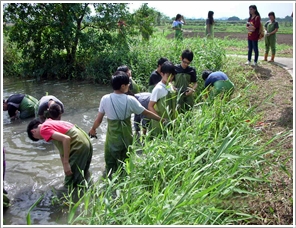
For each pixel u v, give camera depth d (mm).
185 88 5348
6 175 4121
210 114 4219
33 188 3834
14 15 10883
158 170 3344
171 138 3912
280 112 5090
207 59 8258
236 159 3285
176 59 8719
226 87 5254
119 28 11148
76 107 7195
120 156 4039
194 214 2623
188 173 2904
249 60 8711
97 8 11148
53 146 5070
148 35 11773
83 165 3881
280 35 22016
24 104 6266
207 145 3705
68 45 11172
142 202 3000
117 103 3887
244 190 2998
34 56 11406
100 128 5742
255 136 3889
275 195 3062
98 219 2688
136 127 5309
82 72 10609
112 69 9977
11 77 11547
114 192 3621
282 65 8695
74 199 3617
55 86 9758
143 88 8477
